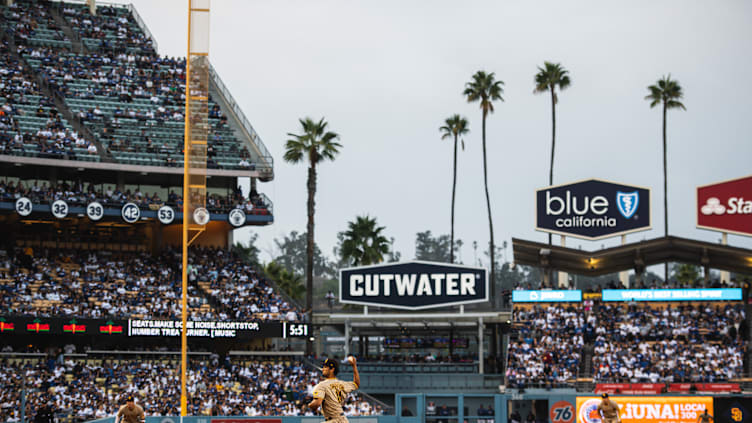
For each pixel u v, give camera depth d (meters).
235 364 61.91
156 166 66.88
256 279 70.19
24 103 69.06
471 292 65.25
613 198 66.19
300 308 66.88
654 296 64.19
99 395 54.09
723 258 64.56
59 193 63.38
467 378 64.69
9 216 65.88
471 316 65.25
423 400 54.34
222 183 71.69
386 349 74.00
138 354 60.06
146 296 63.25
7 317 55.38
